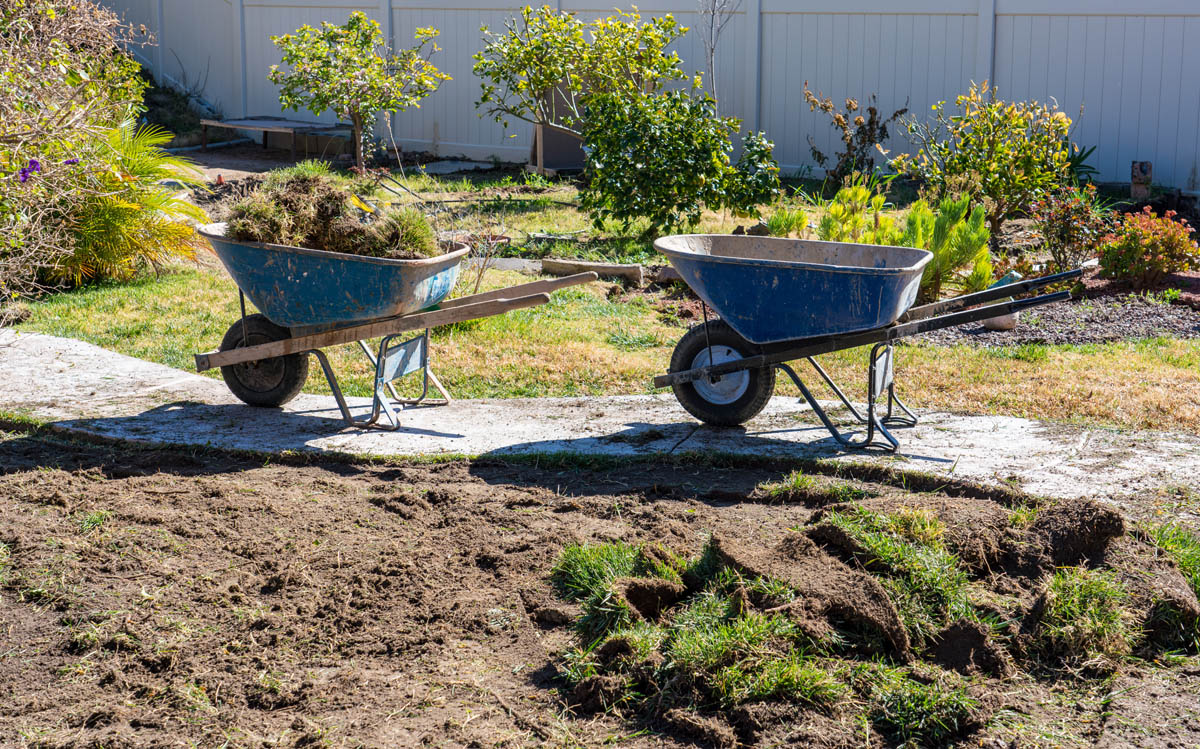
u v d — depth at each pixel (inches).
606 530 175.9
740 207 497.4
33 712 127.8
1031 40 597.0
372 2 786.2
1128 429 223.9
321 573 162.7
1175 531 164.1
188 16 893.2
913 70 633.0
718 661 130.3
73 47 364.5
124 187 378.9
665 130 476.4
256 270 228.2
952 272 367.6
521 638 144.2
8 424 236.4
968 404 252.2
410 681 134.3
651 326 339.3
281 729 124.6
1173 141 567.5
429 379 275.6
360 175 604.1
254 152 800.3
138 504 187.5
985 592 146.8
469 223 494.0
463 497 192.7
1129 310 357.7
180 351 303.4
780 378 275.7
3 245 302.5
